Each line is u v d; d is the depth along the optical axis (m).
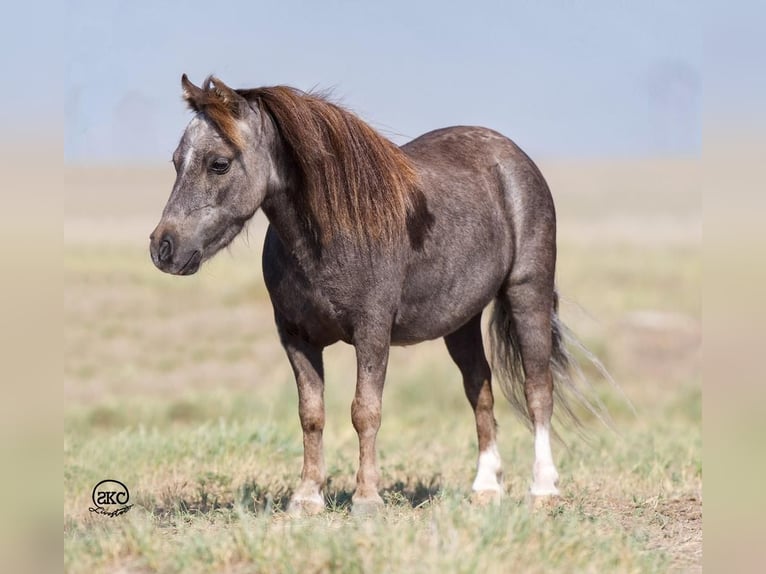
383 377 10.47
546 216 12.50
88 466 13.77
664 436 17.64
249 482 12.70
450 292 11.31
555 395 13.37
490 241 11.70
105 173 105.75
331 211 10.09
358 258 10.19
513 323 12.41
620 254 44.81
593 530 9.55
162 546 9.05
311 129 10.06
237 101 9.79
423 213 10.89
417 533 8.73
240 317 31.42
